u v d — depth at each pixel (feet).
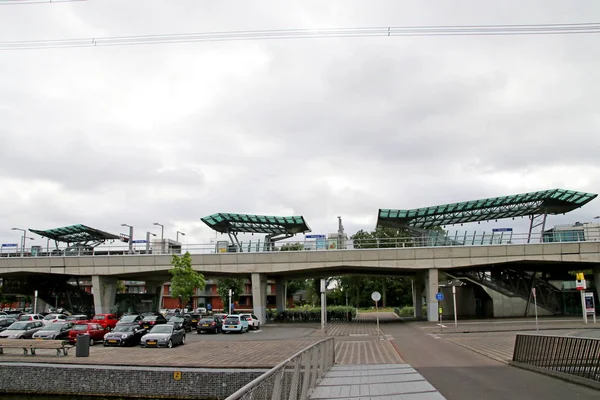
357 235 322.75
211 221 203.92
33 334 104.83
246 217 203.10
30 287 224.74
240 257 187.52
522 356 59.00
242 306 333.62
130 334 100.12
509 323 147.33
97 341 106.32
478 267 185.06
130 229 211.82
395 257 178.09
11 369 63.57
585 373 44.47
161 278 227.20
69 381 61.93
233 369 59.77
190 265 179.63
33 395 62.18
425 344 96.02
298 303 381.19
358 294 333.62
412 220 205.57
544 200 185.68
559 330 117.91
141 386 60.13
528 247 171.53
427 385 44.50
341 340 113.60
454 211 194.18
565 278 208.44
